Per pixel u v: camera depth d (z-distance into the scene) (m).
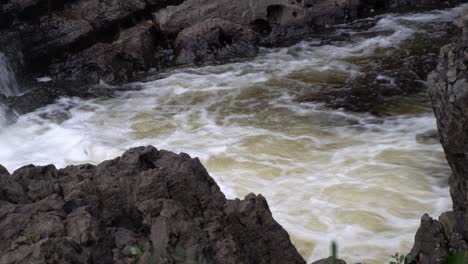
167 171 5.84
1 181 5.46
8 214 4.90
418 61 16.02
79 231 4.77
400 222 8.99
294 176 10.61
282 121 13.17
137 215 5.45
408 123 12.57
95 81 16.34
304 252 8.48
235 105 14.31
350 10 19.23
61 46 17.39
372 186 10.02
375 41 17.64
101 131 13.40
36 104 14.95
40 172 5.84
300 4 18.92
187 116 13.91
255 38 17.91
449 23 18.38
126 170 5.96
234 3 18.48
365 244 8.52
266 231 6.03
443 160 10.78
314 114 13.44
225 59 17.39
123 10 18.39
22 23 17.47
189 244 5.06
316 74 15.83
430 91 6.22
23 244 4.59
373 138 11.96
